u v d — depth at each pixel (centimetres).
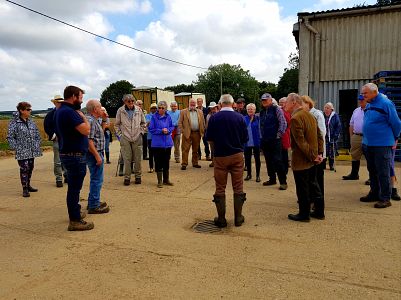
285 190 706
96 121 568
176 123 1088
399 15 1070
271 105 710
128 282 338
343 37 1129
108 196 679
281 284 329
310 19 1150
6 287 330
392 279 336
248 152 807
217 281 337
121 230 487
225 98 505
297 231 470
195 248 419
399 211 548
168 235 465
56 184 779
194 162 1001
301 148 482
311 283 330
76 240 450
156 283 335
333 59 1143
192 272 356
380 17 1089
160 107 750
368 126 562
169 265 374
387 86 982
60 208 603
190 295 312
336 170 896
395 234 451
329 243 426
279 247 417
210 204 618
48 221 531
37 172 969
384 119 548
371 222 498
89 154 550
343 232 462
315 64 1159
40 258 395
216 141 493
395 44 1082
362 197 612
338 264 369
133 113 769
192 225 507
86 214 563
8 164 1181
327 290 317
